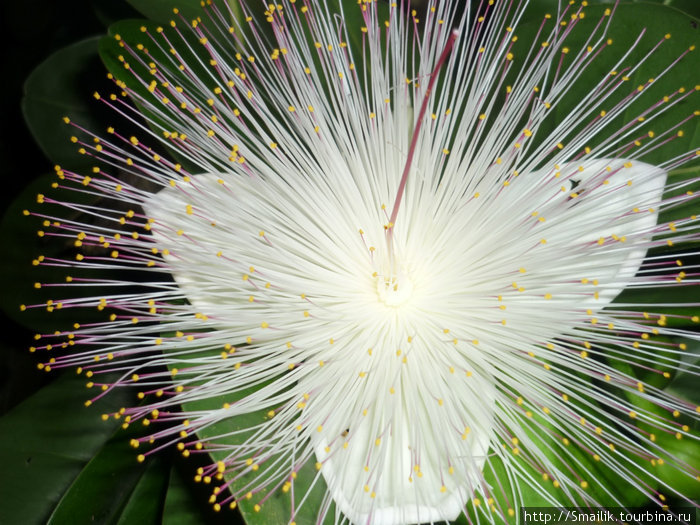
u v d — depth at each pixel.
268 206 0.15
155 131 0.18
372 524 0.12
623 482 0.14
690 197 0.14
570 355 0.14
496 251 0.15
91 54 0.23
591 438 0.14
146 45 0.18
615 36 0.17
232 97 0.16
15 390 0.24
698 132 0.16
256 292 0.14
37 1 0.25
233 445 0.13
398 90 0.15
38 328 0.21
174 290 0.14
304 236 0.15
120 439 0.17
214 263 0.14
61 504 0.16
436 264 0.16
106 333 0.17
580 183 0.14
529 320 0.14
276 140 0.16
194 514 0.16
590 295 0.13
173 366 0.14
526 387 0.13
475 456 0.12
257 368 0.14
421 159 0.16
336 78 0.15
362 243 0.16
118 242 0.15
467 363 0.14
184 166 0.16
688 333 0.13
